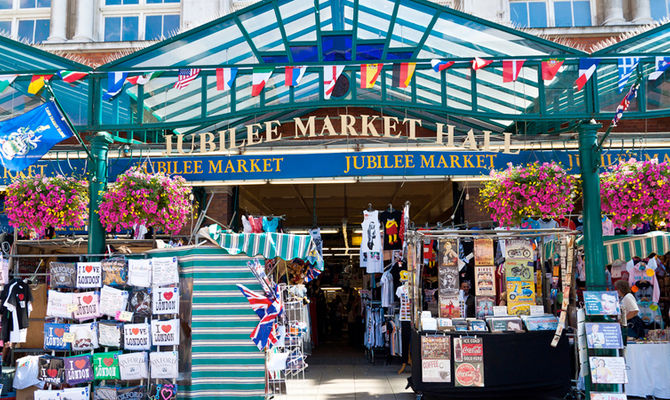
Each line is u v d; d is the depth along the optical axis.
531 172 7.46
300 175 9.59
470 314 10.71
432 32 7.82
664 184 6.82
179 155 9.65
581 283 10.12
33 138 6.63
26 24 12.67
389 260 11.33
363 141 9.83
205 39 7.90
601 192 7.36
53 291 7.12
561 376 7.50
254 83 7.27
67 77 7.40
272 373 8.05
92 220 7.68
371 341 11.20
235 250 6.87
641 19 11.73
